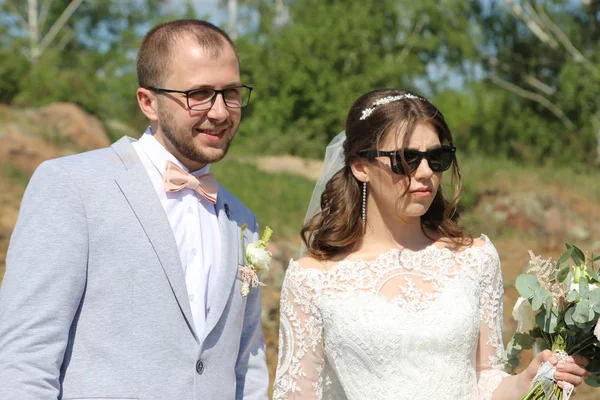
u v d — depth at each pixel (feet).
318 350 11.85
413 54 95.96
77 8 116.26
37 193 10.14
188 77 10.51
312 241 12.64
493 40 96.58
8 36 104.32
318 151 79.97
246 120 84.12
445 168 11.56
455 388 11.22
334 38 88.58
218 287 10.84
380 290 11.84
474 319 11.53
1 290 9.86
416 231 12.41
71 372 9.89
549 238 46.83
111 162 10.71
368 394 11.29
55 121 53.26
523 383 11.42
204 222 11.14
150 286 10.24
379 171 11.77
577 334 11.36
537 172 62.49
